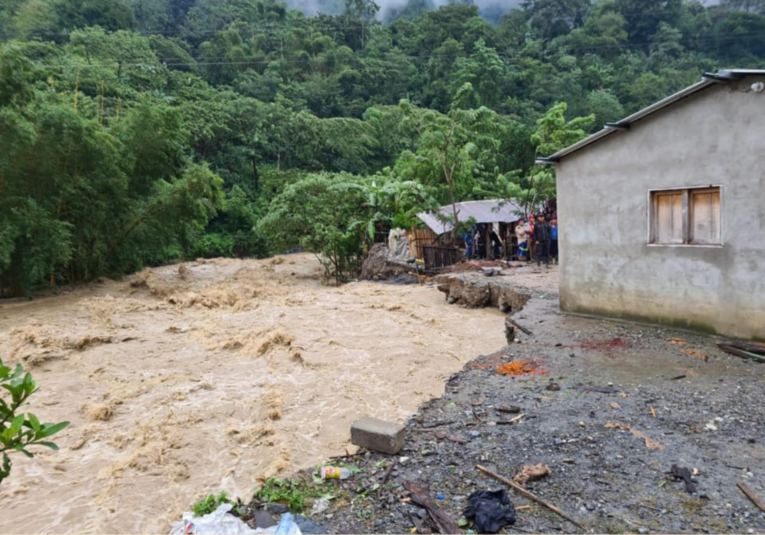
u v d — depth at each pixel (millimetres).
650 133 8312
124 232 21281
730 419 4961
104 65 40000
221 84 55469
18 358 10422
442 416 5480
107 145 18672
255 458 5992
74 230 19125
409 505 3879
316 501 4086
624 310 8953
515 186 22250
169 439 6566
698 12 85500
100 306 15859
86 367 10078
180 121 21891
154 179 21844
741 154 7188
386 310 14672
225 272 26141
